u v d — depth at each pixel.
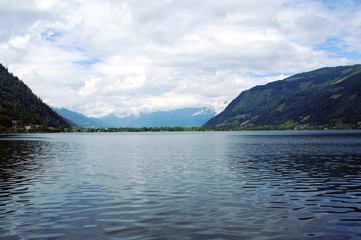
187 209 25.06
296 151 84.88
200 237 18.92
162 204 26.69
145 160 63.12
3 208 25.47
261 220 22.23
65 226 20.95
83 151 88.31
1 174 43.62
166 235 19.23
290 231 20.00
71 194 30.64
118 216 23.20
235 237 18.94
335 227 20.75
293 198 28.91
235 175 42.72
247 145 116.25
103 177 41.06
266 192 31.52
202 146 112.88
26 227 20.78
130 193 31.08
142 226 20.92
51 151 87.50
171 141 159.38
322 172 45.41
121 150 93.25
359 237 18.95
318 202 27.41
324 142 132.38
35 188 33.53
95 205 26.38
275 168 50.09
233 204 26.69
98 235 19.25
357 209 25.05
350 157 67.38
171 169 49.16
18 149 94.38
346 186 34.69
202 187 34.12
